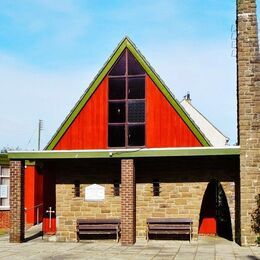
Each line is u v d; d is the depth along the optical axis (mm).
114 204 22172
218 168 21641
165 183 21922
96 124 21906
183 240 21656
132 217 20453
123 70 22047
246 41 20516
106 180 22359
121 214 20562
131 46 22016
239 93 20328
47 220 24094
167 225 21562
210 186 23406
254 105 20156
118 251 18578
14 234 21328
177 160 21906
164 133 21406
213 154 20016
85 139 21859
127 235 20375
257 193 19828
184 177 21844
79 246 20219
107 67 22047
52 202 24188
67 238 22203
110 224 21938
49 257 17109
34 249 19281
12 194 21391
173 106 21484
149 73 21797
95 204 22281
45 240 22328
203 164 21750
